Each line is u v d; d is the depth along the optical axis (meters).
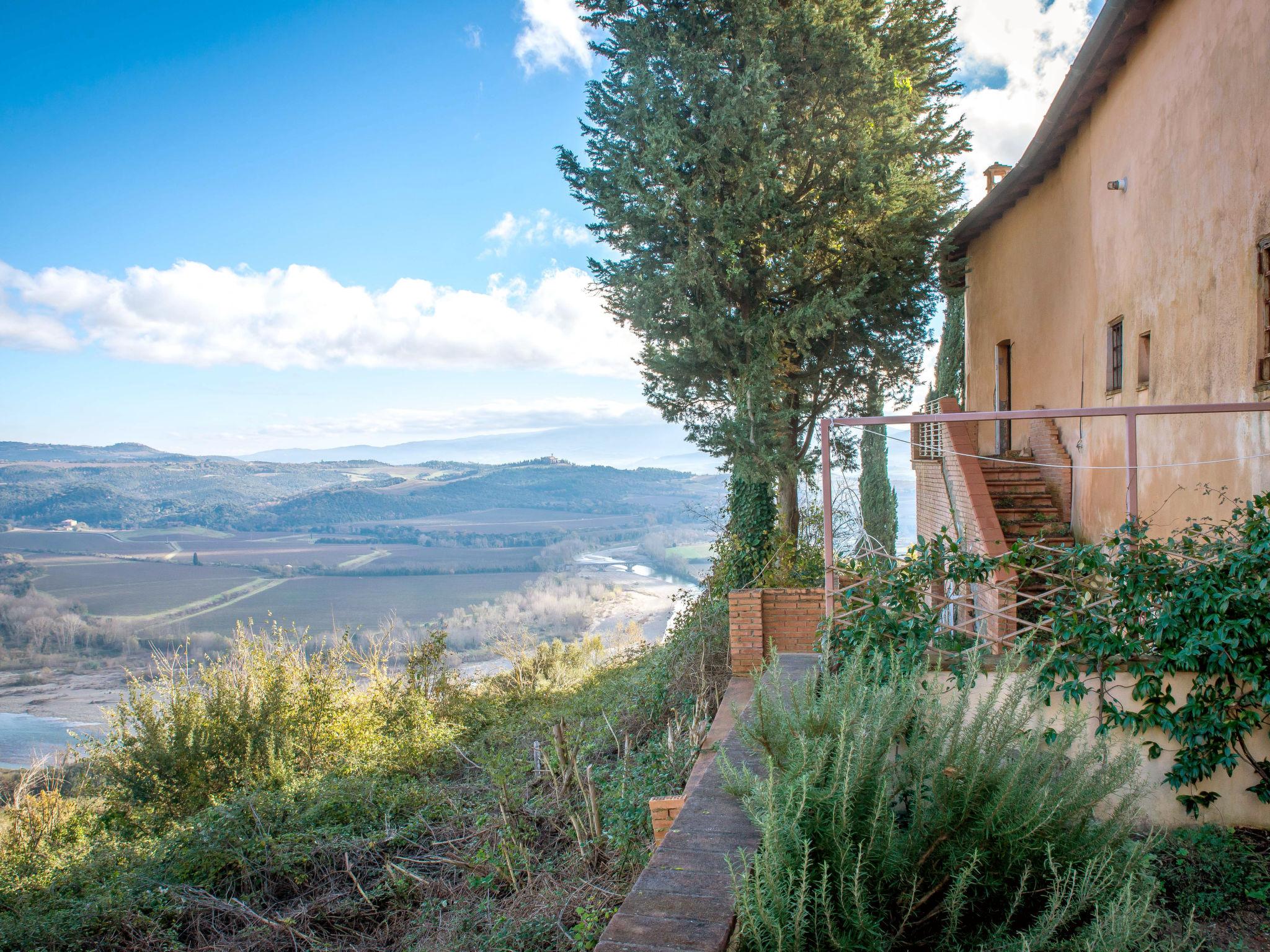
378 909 6.53
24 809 9.82
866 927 2.52
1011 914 2.78
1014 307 12.60
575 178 12.56
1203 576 4.92
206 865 7.16
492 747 11.16
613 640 21.66
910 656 5.36
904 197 11.80
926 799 3.22
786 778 2.96
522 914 5.59
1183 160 7.21
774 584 10.15
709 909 2.61
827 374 13.35
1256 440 6.09
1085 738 3.90
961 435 10.30
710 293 11.25
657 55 11.24
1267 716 4.93
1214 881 4.39
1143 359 8.16
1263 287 6.03
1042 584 7.98
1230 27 6.41
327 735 11.02
